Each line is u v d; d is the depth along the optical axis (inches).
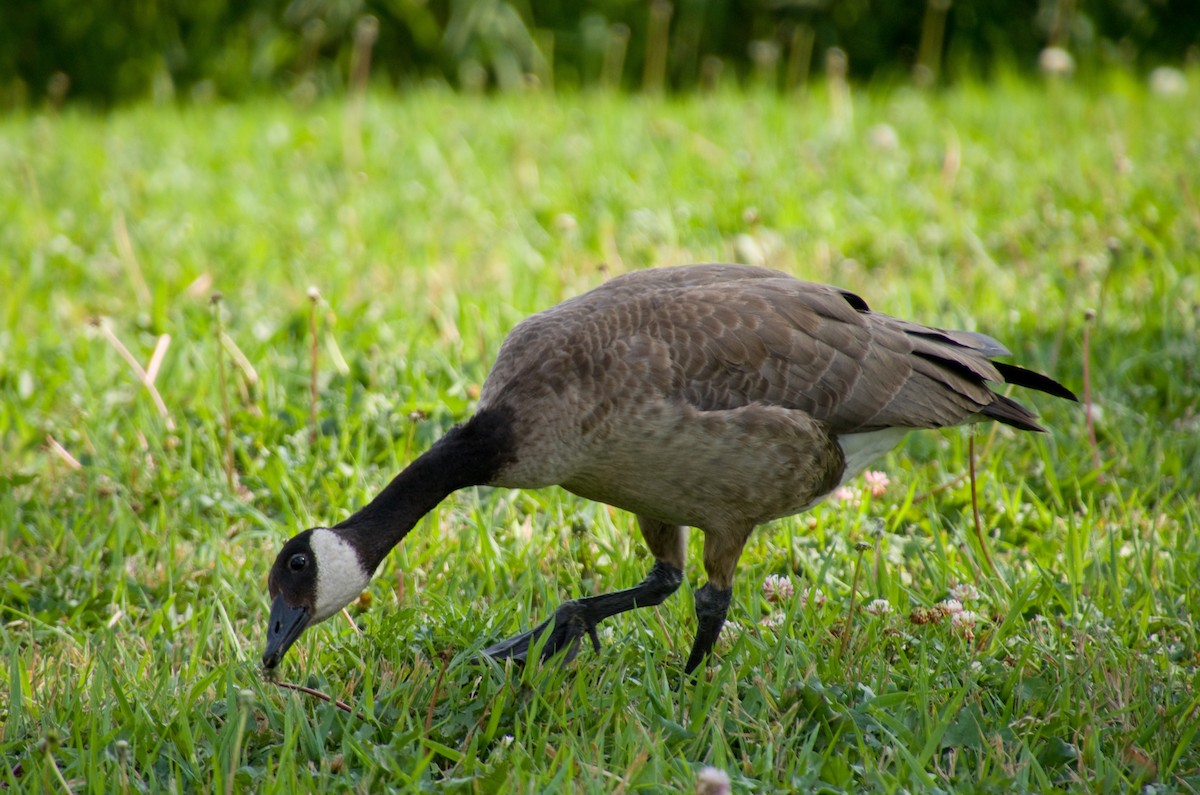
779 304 320.8
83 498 403.2
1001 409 345.7
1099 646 309.6
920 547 361.1
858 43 1000.2
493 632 324.8
